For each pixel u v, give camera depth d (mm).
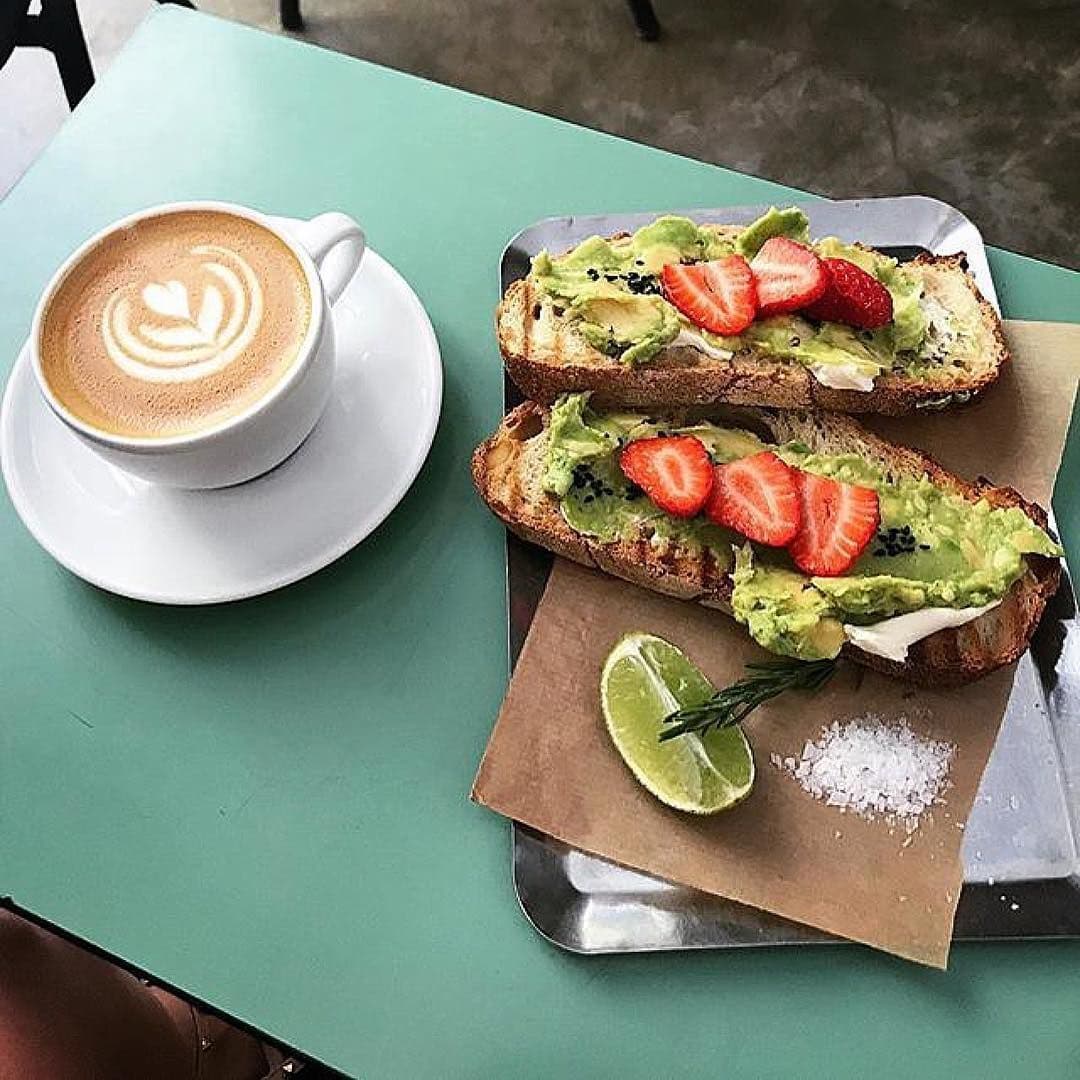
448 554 489
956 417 498
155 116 580
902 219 538
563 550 471
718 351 483
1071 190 888
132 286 455
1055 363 501
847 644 448
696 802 427
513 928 434
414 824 448
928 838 430
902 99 929
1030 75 931
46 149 573
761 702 447
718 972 426
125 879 443
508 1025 422
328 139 573
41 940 495
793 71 942
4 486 500
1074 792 438
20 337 532
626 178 561
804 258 479
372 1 980
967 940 423
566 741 444
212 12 983
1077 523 485
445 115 578
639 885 431
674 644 463
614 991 425
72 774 458
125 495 478
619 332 486
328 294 472
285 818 450
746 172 908
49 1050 479
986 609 446
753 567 453
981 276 524
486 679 469
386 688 468
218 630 477
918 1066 413
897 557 454
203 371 444
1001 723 448
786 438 493
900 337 489
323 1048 420
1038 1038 415
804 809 436
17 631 479
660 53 953
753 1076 413
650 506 468
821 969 426
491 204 556
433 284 540
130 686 470
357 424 488
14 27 686
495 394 516
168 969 430
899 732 446
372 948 432
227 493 478
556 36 961
